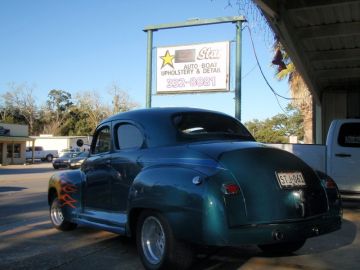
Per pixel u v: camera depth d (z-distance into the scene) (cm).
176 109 654
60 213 858
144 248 575
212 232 486
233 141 605
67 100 9656
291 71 2344
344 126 988
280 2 1041
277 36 1190
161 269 544
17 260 655
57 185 830
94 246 737
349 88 1797
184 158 550
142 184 564
